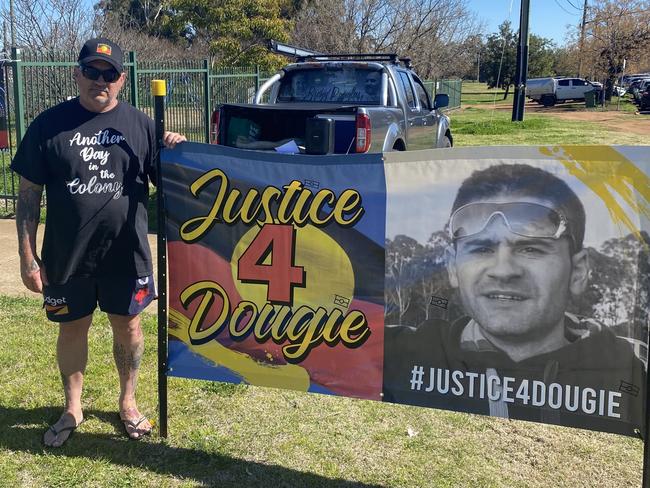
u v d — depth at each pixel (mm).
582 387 2773
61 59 9555
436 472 3189
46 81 9445
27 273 3148
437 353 2949
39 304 5426
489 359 2877
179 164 3150
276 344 3164
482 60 59562
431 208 2869
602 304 2703
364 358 3053
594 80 51219
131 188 3180
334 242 3018
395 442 3455
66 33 18781
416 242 2906
